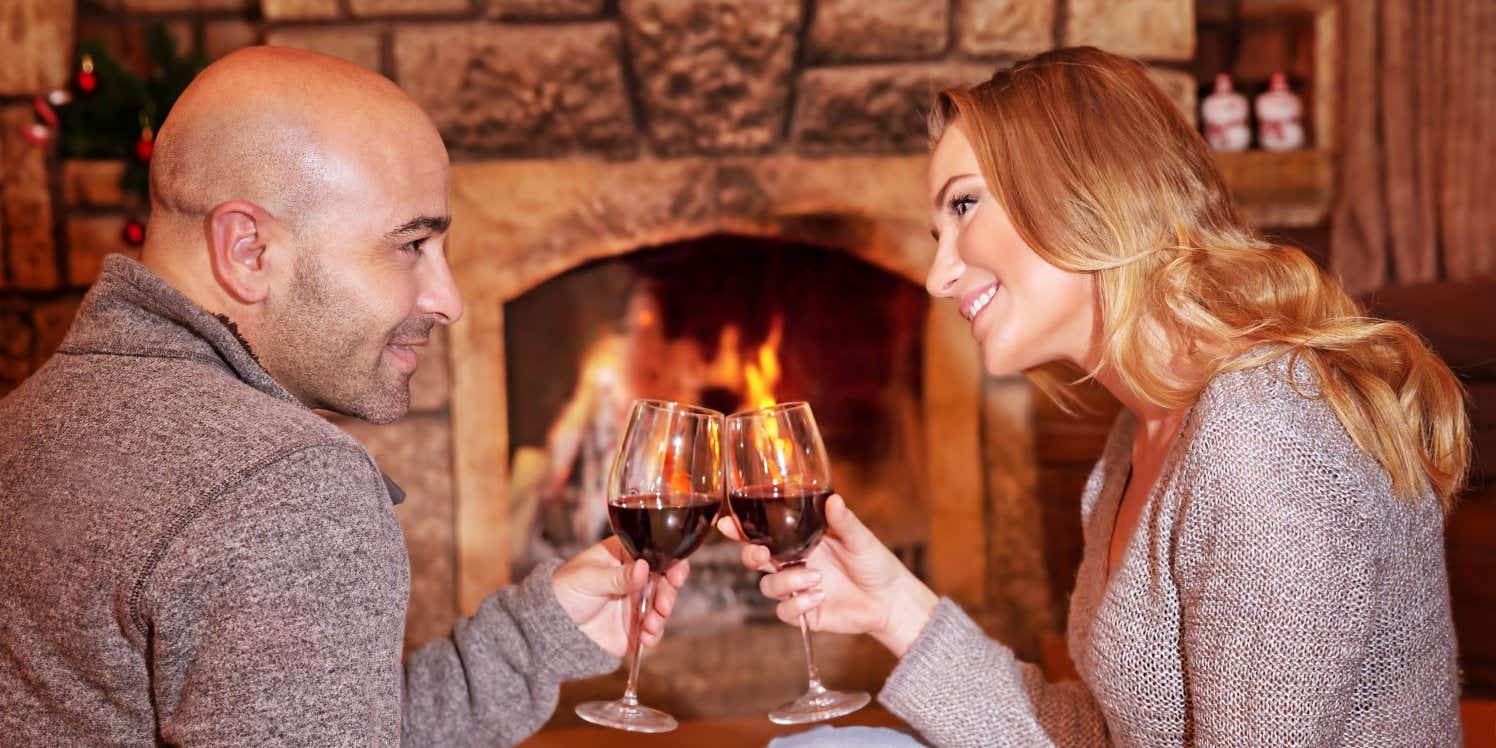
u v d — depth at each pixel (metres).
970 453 2.97
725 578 3.03
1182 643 1.07
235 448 0.88
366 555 0.89
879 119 2.82
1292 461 0.97
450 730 1.28
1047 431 2.94
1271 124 2.97
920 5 2.79
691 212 2.83
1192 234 1.16
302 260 1.02
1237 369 1.06
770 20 2.76
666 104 2.79
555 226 2.81
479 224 2.80
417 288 1.09
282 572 0.85
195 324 0.97
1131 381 1.15
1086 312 1.21
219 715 0.82
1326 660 0.94
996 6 2.81
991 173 1.18
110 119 2.72
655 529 1.17
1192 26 2.86
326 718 0.84
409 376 1.12
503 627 1.29
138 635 0.86
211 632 0.84
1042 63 1.23
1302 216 2.98
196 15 2.94
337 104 1.02
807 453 1.20
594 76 2.77
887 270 3.01
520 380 3.01
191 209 1.01
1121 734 1.15
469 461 2.85
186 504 0.85
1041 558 2.97
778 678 2.97
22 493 0.93
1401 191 2.92
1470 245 2.90
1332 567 0.94
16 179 2.81
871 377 3.08
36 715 0.91
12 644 0.91
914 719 1.29
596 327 3.03
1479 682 2.06
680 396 3.06
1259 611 0.95
